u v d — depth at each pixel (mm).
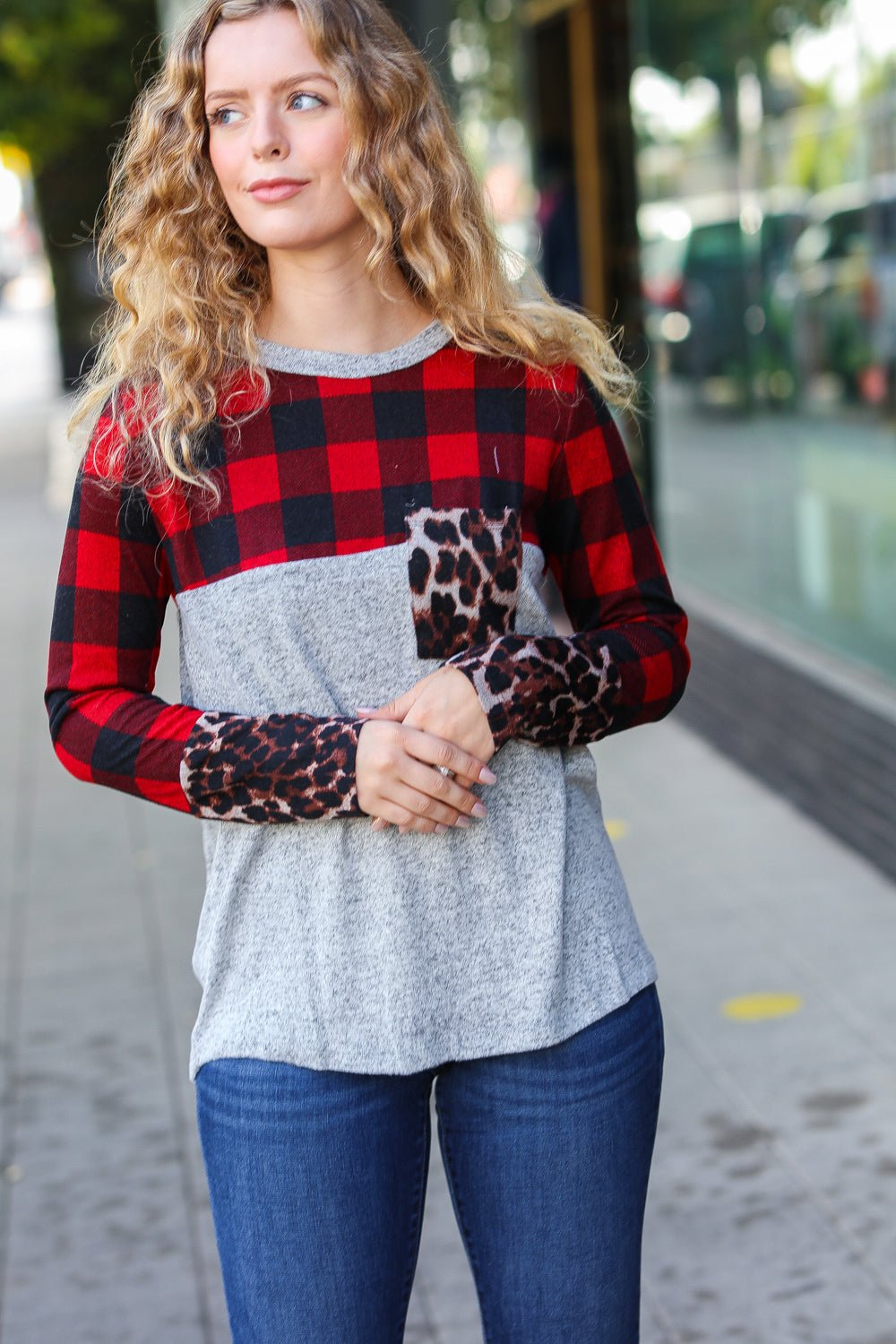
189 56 1597
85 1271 2828
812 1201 2889
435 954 1577
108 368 1664
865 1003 3643
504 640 1576
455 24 8258
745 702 5934
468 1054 1581
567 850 1624
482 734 1536
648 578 1733
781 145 5941
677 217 7090
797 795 4988
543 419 1650
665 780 5387
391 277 1634
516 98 8539
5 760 6242
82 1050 3693
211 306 1608
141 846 5164
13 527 11883
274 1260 1562
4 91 16156
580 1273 1611
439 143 1605
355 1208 1562
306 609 1561
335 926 1569
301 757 1523
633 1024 1634
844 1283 2646
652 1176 3008
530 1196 1598
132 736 1573
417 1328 2609
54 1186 3113
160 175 1617
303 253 1592
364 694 1582
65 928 4477
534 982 1576
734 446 6742
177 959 4199
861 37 5168
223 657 1593
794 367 6043
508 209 8703
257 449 1580
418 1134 1620
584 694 1603
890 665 5520
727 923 4160
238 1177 1574
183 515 1588
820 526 5957
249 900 1611
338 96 1550
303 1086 1559
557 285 8141
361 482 1582
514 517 1615
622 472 1716
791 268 5969
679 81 6906
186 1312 2693
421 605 1574
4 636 8289
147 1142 3258
